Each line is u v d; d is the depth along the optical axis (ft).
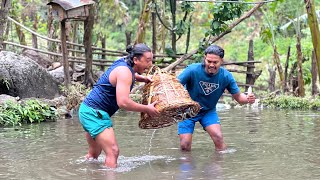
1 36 36.81
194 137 24.08
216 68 19.11
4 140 23.36
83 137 24.22
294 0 46.19
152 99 16.93
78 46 51.96
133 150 20.58
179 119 17.38
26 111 30.68
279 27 48.91
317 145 21.25
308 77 48.88
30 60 38.37
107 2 54.85
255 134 24.84
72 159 18.66
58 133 25.72
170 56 46.21
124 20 57.41
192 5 42.27
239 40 77.71
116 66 16.90
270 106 42.11
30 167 17.38
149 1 45.85
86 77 43.80
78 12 37.86
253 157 18.80
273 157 18.76
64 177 15.85
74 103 36.78
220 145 20.18
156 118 17.28
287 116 33.71
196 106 16.84
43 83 38.78
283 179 15.33
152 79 17.39
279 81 50.06
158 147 21.26
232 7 41.14
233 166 17.24
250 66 49.14
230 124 29.25
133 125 29.12
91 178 15.67
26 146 21.65
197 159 18.57
